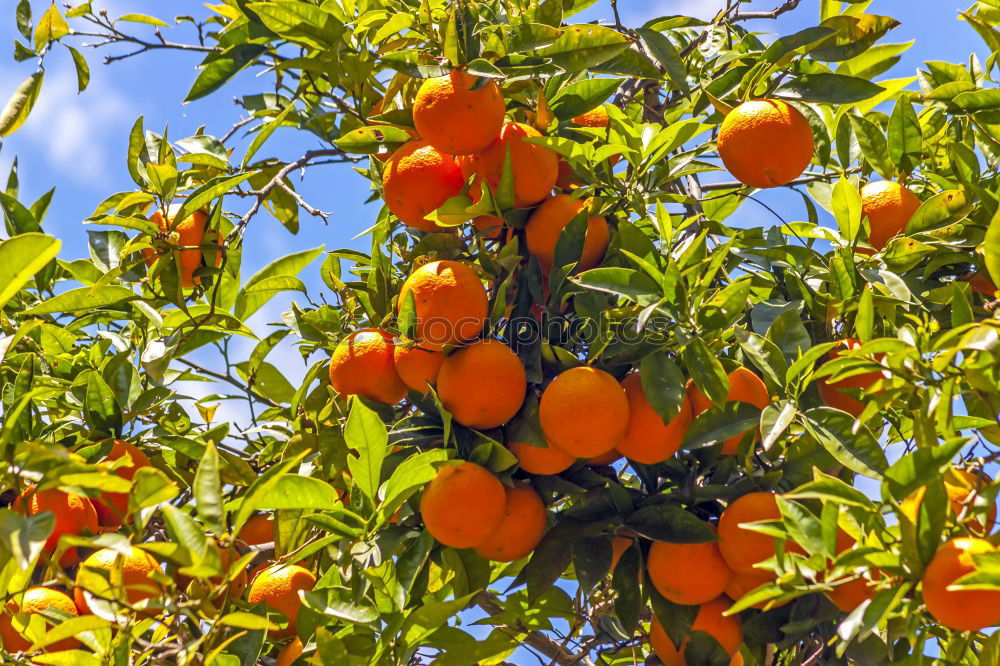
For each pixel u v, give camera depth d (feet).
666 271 6.34
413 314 6.41
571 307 6.70
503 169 6.49
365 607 6.23
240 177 6.78
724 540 6.25
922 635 6.15
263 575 6.56
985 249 6.01
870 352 6.15
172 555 5.75
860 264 6.71
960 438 5.84
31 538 5.57
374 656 6.19
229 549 6.42
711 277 6.38
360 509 6.42
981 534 6.04
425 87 6.46
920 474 5.85
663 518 6.32
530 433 6.39
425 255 6.78
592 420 6.24
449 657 6.31
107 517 6.57
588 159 6.66
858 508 5.91
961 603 5.73
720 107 6.67
